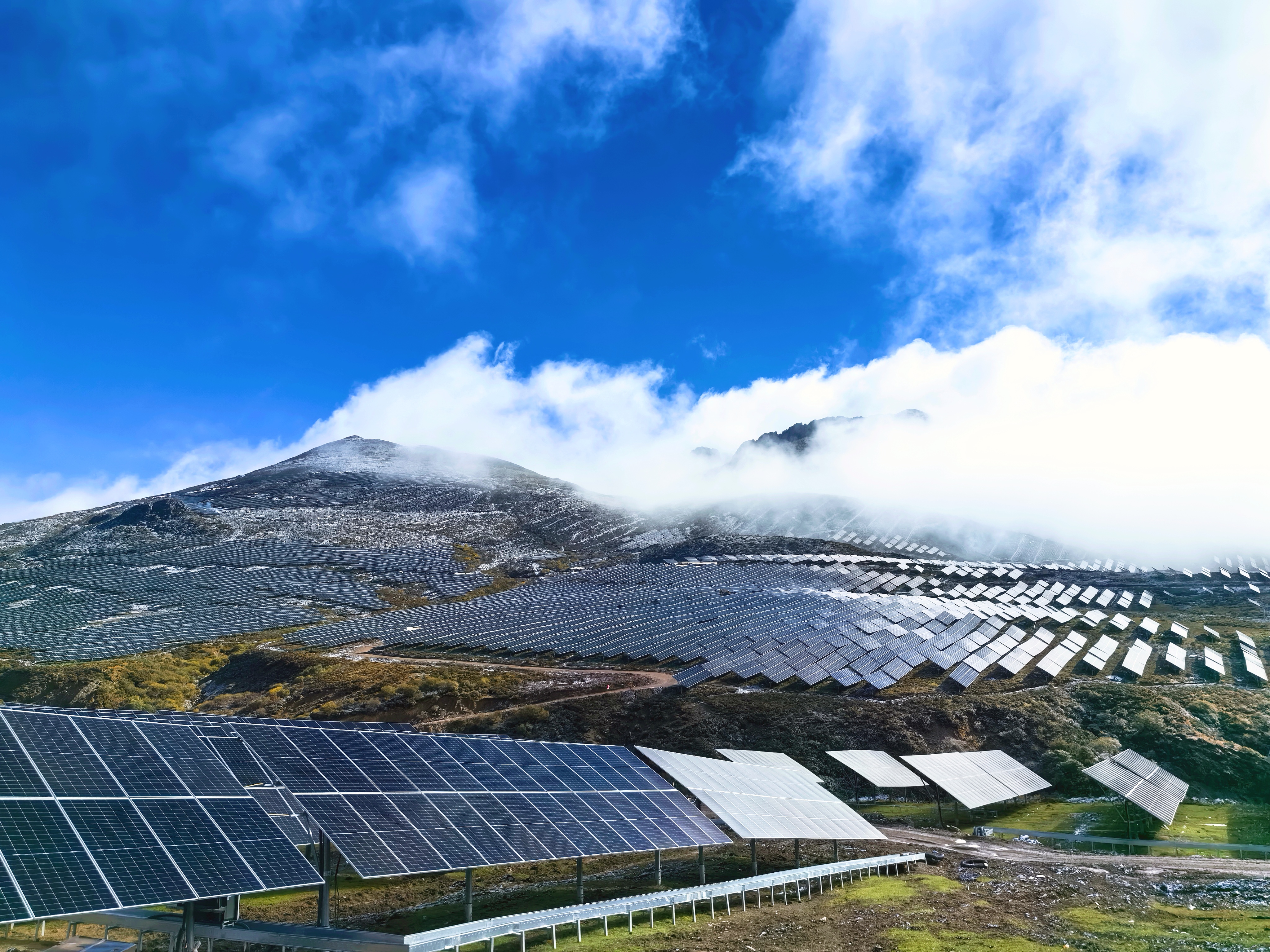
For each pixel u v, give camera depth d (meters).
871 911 34.56
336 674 90.94
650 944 29.08
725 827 50.53
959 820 58.81
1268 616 110.25
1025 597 126.44
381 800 29.61
